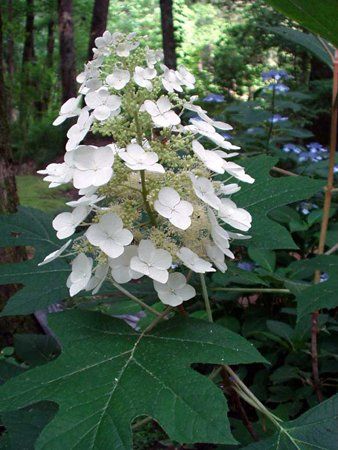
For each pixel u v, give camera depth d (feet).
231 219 1.39
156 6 22.77
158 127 1.36
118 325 1.40
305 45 2.13
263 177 1.78
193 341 1.32
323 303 1.59
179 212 1.25
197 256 1.30
